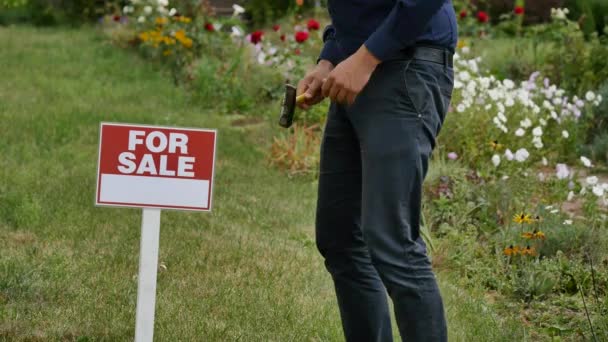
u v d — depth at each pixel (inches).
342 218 285.0
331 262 291.6
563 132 689.6
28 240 476.1
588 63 944.9
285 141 752.3
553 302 445.1
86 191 585.0
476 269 485.7
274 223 568.7
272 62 1036.5
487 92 738.8
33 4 1833.2
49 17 1791.3
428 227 550.0
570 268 478.3
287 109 285.3
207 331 358.6
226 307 392.5
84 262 440.5
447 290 444.8
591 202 573.9
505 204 572.1
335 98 255.9
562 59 983.0
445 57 264.2
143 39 1262.3
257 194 634.8
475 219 569.6
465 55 1051.9
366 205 258.4
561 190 621.0
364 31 266.8
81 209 541.3
